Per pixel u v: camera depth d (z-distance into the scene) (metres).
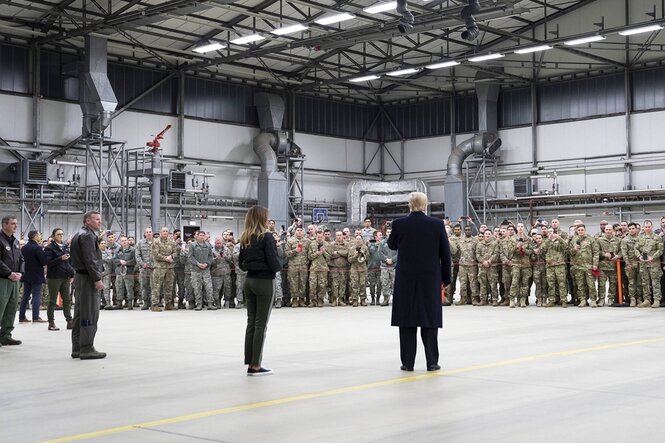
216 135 33.72
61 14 25.28
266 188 33.41
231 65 33.09
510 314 16.19
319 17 25.48
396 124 39.72
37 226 27.91
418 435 5.27
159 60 31.53
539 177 34.31
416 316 8.09
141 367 8.82
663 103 31.59
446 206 35.19
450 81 36.44
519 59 34.53
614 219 32.44
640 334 11.86
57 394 7.12
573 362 8.77
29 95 27.97
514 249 18.78
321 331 12.83
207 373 8.26
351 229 37.03
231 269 20.20
